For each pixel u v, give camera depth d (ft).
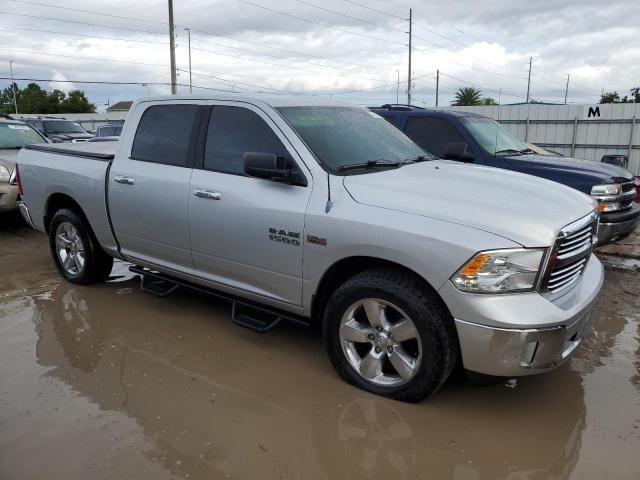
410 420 10.84
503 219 10.34
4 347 14.02
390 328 11.22
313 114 13.89
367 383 11.75
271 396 11.71
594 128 71.51
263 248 12.80
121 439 10.16
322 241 11.68
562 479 9.18
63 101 307.37
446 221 10.46
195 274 14.85
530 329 9.85
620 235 21.26
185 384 12.20
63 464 9.46
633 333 15.21
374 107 28.04
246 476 9.23
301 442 10.14
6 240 25.96
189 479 9.14
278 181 12.48
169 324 15.55
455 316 10.23
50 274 20.24
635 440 10.27
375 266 11.72
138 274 18.03
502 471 9.40
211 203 13.62
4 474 9.20
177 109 15.11
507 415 11.07
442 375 10.69
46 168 18.43
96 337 14.67
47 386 12.04
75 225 17.98
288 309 13.00
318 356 13.62
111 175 16.15
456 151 19.61
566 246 10.77
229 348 14.03
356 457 9.74
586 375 12.77
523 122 76.18
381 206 11.18
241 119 13.75
